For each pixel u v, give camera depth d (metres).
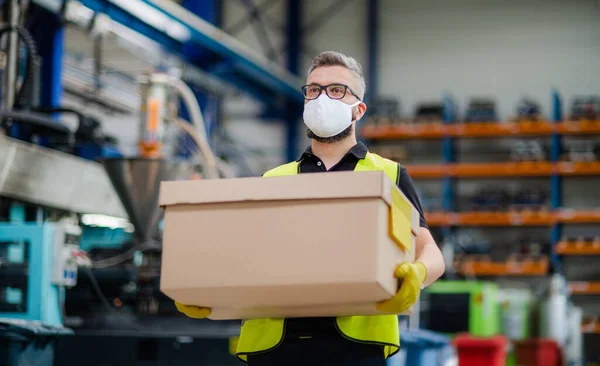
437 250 1.96
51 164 4.34
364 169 2.03
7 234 3.69
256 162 10.89
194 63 8.39
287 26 10.97
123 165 4.25
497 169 9.77
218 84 9.19
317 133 2.02
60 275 3.66
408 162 10.50
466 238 9.83
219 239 1.74
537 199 9.63
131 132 9.15
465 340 6.13
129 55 8.20
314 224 1.69
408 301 1.74
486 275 10.00
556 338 7.72
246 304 1.84
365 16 10.82
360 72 2.07
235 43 8.29
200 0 9.06
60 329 3.40
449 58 10.60
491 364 6.11
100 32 6.53
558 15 10.34
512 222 9.57
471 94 10.49
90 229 5.04
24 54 5.05
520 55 10.41
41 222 4.45
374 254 1.65
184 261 1.75
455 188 10.29
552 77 10.29
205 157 4.63
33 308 3.62
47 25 5.96
